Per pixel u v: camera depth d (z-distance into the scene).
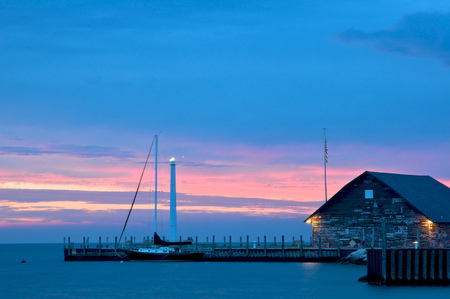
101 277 89.81
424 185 102.38
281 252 101.12
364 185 96.38
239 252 105.88
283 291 68.56
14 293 71.88
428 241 90.25
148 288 74.25
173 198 116.56
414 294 59.12
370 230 95.12
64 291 73.06
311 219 100.88
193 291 70.50
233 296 65.88
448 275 61.66
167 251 111.94
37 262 145.25
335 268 90.75
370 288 63.34
